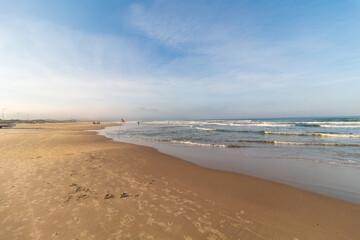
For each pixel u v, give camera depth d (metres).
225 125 36.78
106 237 2.85
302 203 4.21
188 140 15.55
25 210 3.58
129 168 6.85
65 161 7.49
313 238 2.97
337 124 30.83
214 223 3.33
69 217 3.38
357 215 3.70
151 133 22.86
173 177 6.00
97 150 10.20
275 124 33.78
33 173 5.87
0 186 4.76
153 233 2.99
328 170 6.90
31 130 27.03
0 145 11.59
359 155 9.31
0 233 2.87
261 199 4.41
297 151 10.47
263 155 9.57
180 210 3.77
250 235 3.00
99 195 4.37
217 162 8.12
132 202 4.06
